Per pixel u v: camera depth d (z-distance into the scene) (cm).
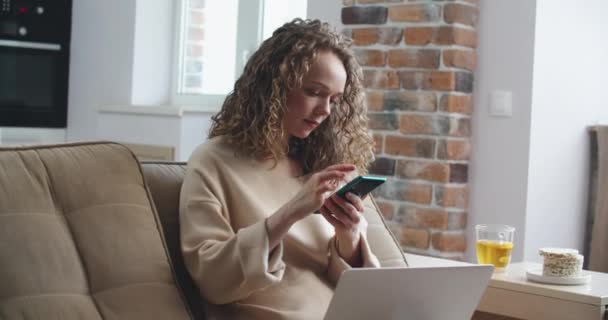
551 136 344
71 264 169
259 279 176
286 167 210
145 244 183
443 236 341
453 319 187
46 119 471
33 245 165
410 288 172
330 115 217
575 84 353
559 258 230
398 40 352
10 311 155
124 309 172
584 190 362
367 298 167
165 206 200
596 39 362
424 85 345
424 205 346
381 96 357
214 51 441
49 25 470
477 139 348
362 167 228
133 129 434
